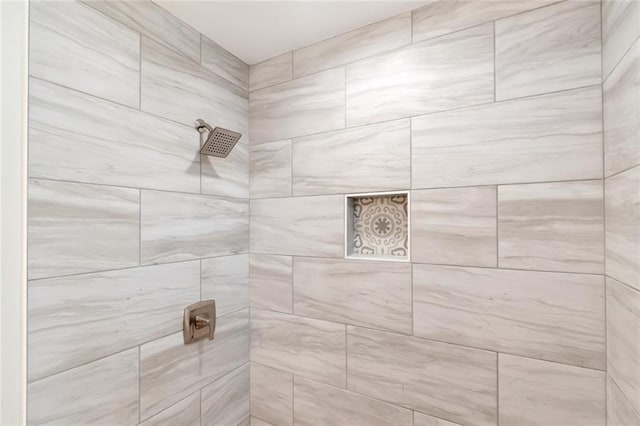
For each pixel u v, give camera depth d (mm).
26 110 828
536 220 996
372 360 1266
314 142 1421
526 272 1007
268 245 1535
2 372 784
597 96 922
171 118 1222
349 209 1357
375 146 1274
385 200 1330
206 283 1355
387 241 1319
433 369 1147
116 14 1041
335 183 1364
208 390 1355
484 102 1078
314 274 1407
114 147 1031
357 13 1236
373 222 1353
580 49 944
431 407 1148
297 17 1258
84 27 955
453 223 1121
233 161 1511
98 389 977
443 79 1147
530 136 1007
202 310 1324
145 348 1114
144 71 1127
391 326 1229
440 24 1157
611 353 854
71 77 922
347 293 1326
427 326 1159
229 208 1482
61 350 894
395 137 1233
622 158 771
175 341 1219
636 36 686
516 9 1032
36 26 848
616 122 806
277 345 1497
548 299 977
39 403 846
